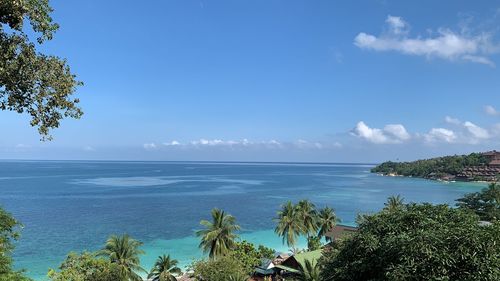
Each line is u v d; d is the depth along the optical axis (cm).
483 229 1510
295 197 18362
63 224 11019
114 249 5369
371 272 1773
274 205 15475
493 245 1419
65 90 1566
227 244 6431
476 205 10825
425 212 1845
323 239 9650
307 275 4666
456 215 1780
